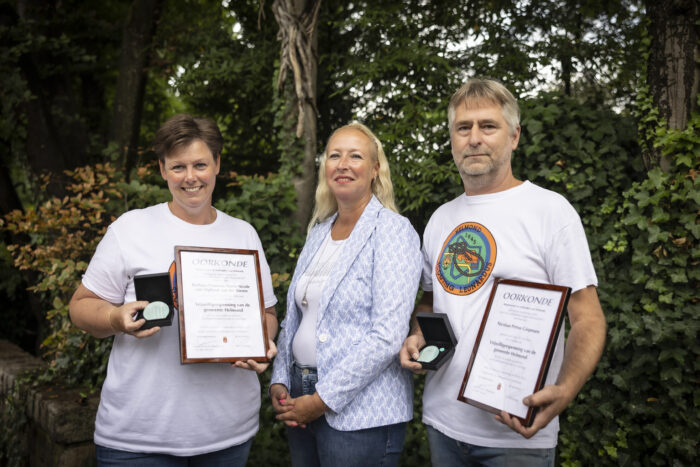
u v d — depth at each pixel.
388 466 1.90
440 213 2.04
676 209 2.89
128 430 1.76
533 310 1.56
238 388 1.91
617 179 3.20
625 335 2.96
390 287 1.88
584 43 4.35
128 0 6.99
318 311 1.95
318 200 2.34
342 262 1.96
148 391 1.77
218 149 1.92
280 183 3.97
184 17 6.43
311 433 1.99
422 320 1.82
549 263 1.70
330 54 5.14
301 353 2.00
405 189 3.63
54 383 3.41
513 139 1.89
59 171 5.36
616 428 3.01
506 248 1.76
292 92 4.14
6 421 3.53
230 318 1.81
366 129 2.14
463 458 1.77
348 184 2.05
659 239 2.87
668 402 2.86
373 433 1.86
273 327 2.14
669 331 2.80
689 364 2.82
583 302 1.66
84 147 5.95
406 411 1.92
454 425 1.76
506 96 1.84
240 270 1.88
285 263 3.96
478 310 1.76
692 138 2.81
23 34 5.16
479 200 1.88
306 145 4.12
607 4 4.19
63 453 2.78
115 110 5.45
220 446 1.85
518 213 1.78
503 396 1.54
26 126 5.50
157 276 1.69
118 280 1.84
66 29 6.30
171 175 1.84
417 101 4.46
